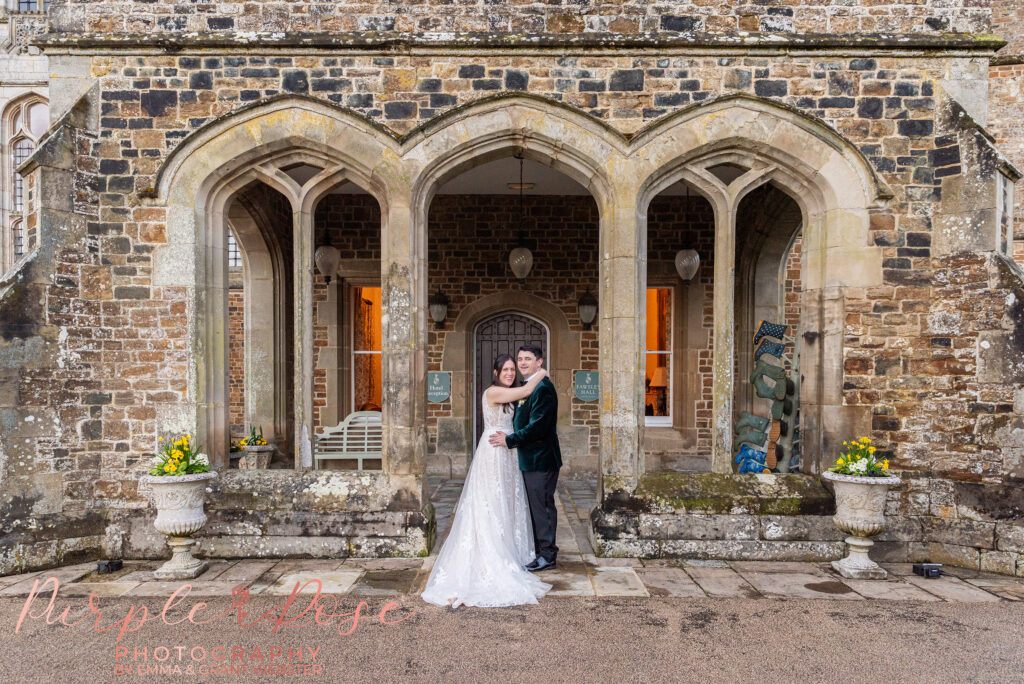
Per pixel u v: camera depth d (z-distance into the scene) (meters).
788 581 4.48
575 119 5.06
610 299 5.17
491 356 8.92
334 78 5.07
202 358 5.14
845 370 5.10
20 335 4.66
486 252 8.54
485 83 5.06
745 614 3.87
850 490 4.48
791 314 8.52
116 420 5.05
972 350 4.86
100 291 5.03
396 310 5.11
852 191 5.06
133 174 5.06
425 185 5.17
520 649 3.39
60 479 4.85
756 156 5.19
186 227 5.07
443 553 4.46
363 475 5.21
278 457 7.71
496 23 5.09
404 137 5.00
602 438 5.22
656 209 8.50
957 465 4.92
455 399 8.55
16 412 4.64
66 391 4.88
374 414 8.41
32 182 4.89
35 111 10.55
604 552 4.99
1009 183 5.04
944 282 4.98
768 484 5.16
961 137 4.91
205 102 5.06
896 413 5.07
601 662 3.25
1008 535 4.64
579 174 5.26
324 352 8.55
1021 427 4.63
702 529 4.98
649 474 5.26
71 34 4.99
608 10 5.08
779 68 5.06
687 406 8.47
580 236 8.52
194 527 4.48
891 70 5.04
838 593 4.24
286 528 4.97
